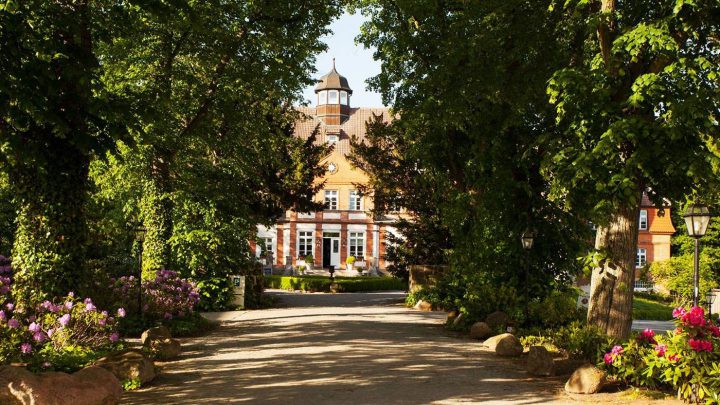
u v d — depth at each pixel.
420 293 26.11
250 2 16.67
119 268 23.33
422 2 17.58
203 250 23.11
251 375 10.05
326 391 8.77
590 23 11.46
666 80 10.61
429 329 17.41
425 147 21.17
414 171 30.48
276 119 29.36
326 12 17.97
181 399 8.25
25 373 6.72
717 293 29.52
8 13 9.39
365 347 13.39
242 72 17.25
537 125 17.70
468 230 20.86
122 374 9.15
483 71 15.05
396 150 31.42
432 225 30.14
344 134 63.84
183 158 21.05
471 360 11.81
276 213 32.97
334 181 59.44
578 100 10.99
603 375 8.80
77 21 10.83
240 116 18.02
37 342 9.62
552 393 8.82
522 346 12.74
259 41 17.33
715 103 10.53
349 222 59.16
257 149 22.91
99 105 10.77
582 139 11.05
